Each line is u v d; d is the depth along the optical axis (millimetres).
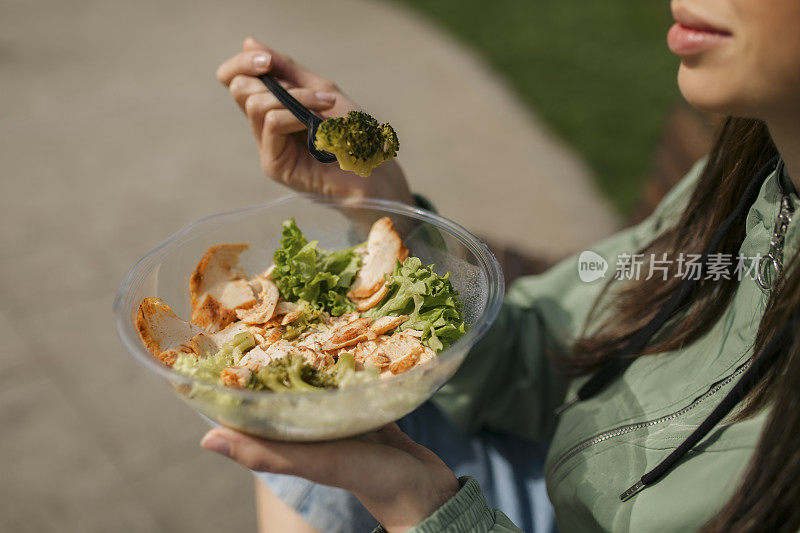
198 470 2281
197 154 3979
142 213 3469
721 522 794
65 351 2666
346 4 6309
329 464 822
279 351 850
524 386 1327
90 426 2391
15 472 2230
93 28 5520
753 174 1025
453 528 862
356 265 1035
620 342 1172
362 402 733
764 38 657
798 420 760
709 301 1044
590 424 1089
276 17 5945
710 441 912
